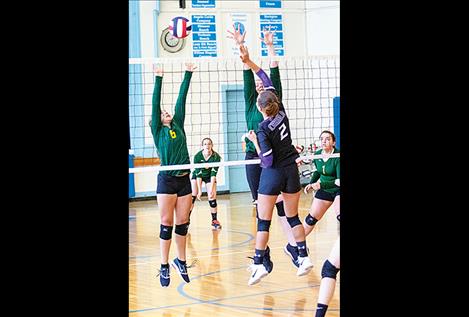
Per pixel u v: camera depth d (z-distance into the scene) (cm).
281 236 1245
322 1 2112
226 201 1923
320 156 918
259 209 813
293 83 2106
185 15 2030
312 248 1106
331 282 626
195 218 1576
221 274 953
